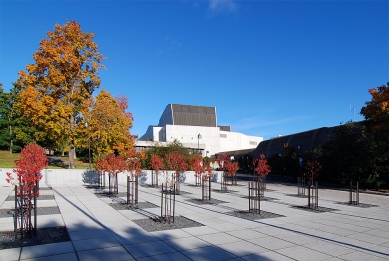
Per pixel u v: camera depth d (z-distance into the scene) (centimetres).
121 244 627
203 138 7275
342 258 561
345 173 2208
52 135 2553
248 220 906
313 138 4197
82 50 2550
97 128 2714
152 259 539
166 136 6931
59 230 745
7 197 1362
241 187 2072
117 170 1695
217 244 639
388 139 1822
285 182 2716
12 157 3419
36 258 534
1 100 3584
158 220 875
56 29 2427
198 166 2017
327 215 1028
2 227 765
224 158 2595
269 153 5259
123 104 3978
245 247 621
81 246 609
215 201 1321
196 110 7969
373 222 916
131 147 2970
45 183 2039
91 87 2777
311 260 547
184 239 674
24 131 3588
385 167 1973
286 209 1143
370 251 607
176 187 1703
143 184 2153
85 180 2123
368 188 2055
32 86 2320
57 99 2452
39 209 1040
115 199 1316
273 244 646
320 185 2370
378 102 1828
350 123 2372
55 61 2334
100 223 825
